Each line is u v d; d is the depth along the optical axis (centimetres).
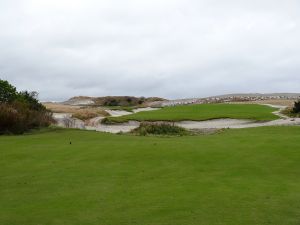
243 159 1501
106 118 4719
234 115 4844
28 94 3272
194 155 1578
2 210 985
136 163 1470
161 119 4703
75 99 12419
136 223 872
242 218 888
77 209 976
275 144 1767
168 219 891
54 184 1220
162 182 1212
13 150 1764
